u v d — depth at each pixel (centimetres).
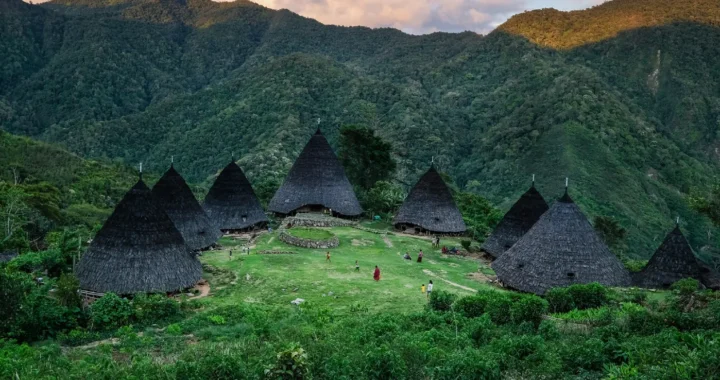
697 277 3456
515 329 2259
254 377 1575
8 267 3006
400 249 4566
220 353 1775
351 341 1991
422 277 3644
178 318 2594
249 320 2478
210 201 4941
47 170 8550
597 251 3331
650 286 3462
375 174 7581
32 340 2245
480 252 4694
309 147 5659
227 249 4225
